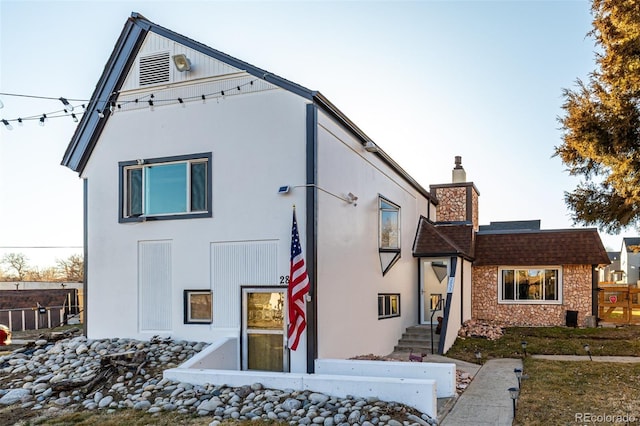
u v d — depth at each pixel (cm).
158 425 674
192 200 1038
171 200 1054
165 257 1046
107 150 1107
